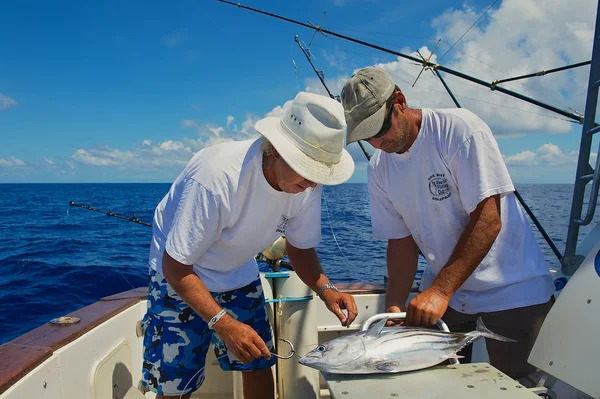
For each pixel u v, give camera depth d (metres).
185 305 1.86
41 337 1.69
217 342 2.04
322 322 2.70
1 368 1.39
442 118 1.83
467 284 1.97
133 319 2.35
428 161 1.86
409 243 2.17
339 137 1.48
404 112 1.80
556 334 1.56
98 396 1.89
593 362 1.39
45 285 6.75
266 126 1.56
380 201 2.15
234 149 1.66
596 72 2.00
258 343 1.63
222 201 1.62
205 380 2.63
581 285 1.54
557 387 1.73
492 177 1.70
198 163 1.72
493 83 2.70
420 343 1.49
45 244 11.42
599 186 1.94
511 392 1.24
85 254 9.57
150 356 1.93
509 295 1.90
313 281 2.09
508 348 1.95
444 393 1.24
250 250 1.88
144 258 9.05
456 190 1.85
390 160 2.01
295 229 1.99
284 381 2.41
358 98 1.70
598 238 2.11
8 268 7.86
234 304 2.00
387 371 1.38
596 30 1.99
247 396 2.16
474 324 2.09
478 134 1.73
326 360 1.42
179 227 1.63
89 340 1.86
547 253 7.88
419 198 1.94
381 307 2.69
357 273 6.39
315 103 1.47
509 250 1.90
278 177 1.59
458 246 1.75
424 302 1.66
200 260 1.87
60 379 1.62
